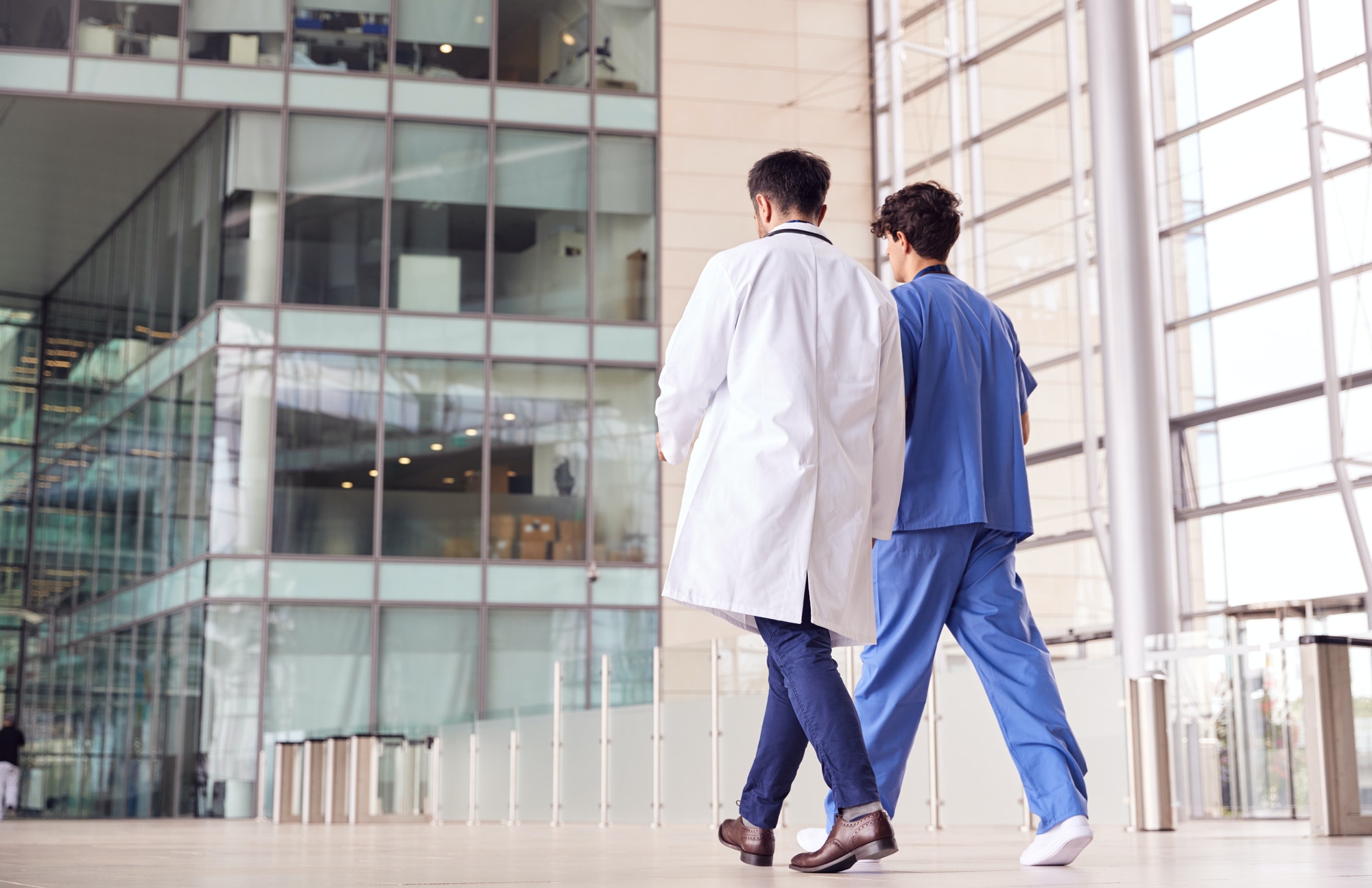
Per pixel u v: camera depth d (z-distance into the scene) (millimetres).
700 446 3031
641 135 20547
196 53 19047
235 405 18422
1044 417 18531
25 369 25656
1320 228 14680
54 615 23141
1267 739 9664
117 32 18812
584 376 19656
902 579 3375
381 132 19562
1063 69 18828
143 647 19500
